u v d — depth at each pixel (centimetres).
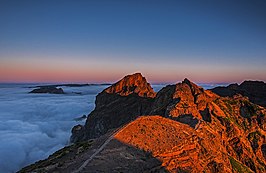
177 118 7269
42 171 4069
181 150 4638
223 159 5406
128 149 4434
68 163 4153
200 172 4328
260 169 7150
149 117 6231
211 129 6800
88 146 4884
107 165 3881
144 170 3912
